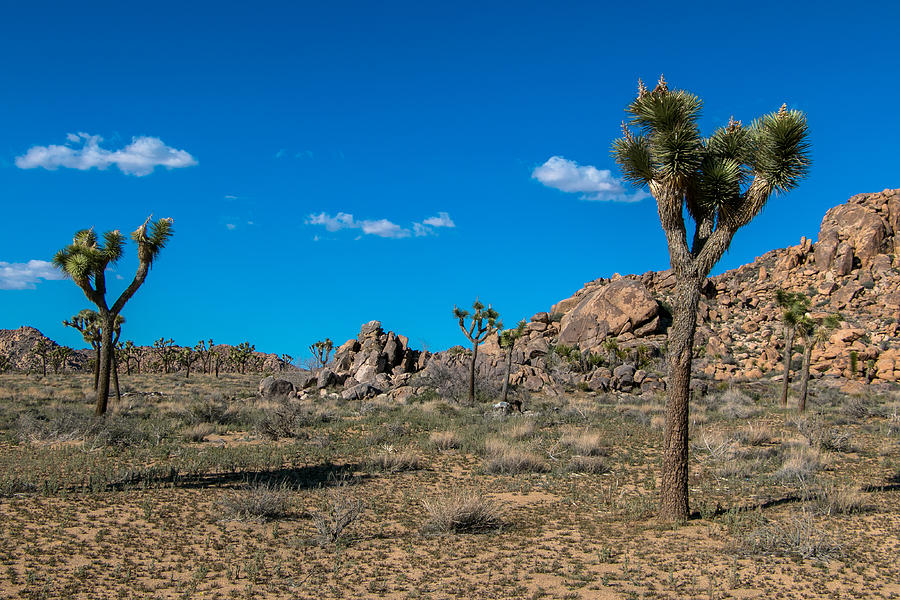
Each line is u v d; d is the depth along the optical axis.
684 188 11.62
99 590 7.97
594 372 50.94
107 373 23.28
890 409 35.53
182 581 8.35
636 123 11.91
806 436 22.36
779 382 55.59
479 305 41.22
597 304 67.25
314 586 8.35
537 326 72.69
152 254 23.55
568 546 10.32
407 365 53.25
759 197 11.39
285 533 10.86
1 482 13.23
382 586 8.36
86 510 11.65
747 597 7.91
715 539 10.54
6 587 7.89
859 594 8.05
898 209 81.06
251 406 34.97
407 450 20.20
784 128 11.12
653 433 25.81
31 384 56.16
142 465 16.25
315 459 18.66
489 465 17.55
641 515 12.23
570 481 16.09
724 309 79.75
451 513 11.23
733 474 16.62
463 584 8.45
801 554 9.56
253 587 8.23
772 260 92.31
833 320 36.69
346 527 11.31
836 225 84.56
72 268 21.86
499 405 35.78
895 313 66.81
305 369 58.25
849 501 12.72
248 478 15.37
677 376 11.83
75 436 20.02
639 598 7.91
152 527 10.84
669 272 83.31
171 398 40.91
